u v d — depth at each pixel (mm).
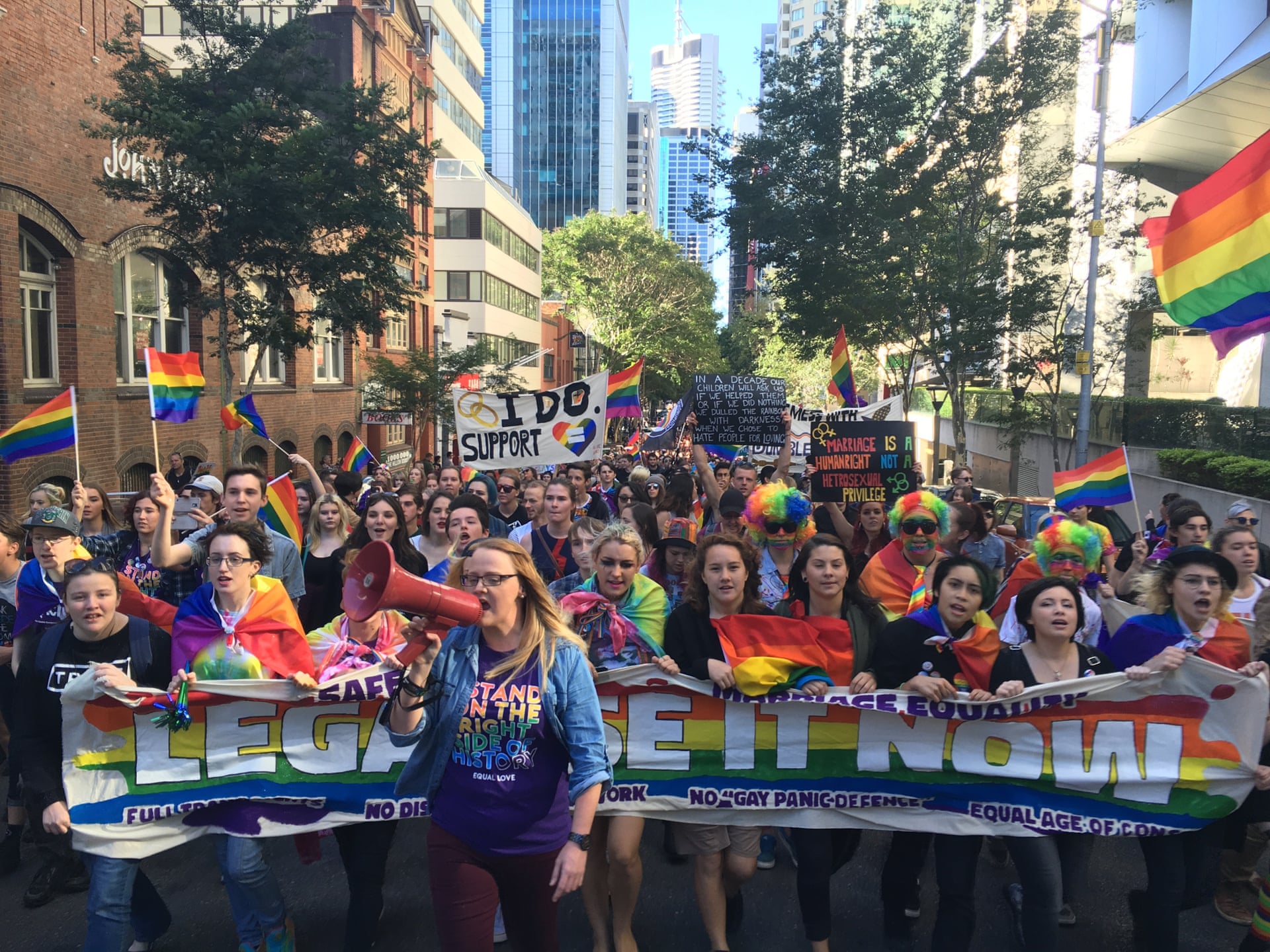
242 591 4387
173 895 4988
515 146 141375
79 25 16844
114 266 18625
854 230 22797
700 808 4367
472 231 47531
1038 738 4277
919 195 22031
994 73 22000
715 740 4414
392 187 19234
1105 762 4238
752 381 9977
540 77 141125
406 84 38812
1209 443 19266
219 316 20344
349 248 17453
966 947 4129
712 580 4398
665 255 61812
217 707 4281
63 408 7469
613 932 4418
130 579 6180
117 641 4273
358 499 9070
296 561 5887
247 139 15812
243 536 4355
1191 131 21141
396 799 4266
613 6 139875
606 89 141125
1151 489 20438
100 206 17516
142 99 15617
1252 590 5348
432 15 43625
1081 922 4715
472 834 3158
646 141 186375
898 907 4559
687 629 4496
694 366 63812
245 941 4199
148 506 6266
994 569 7090
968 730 4320
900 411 12250
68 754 4117
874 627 4590
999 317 22203
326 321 29359
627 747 4426
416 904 4906
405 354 38156
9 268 15141
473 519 6094
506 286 53812
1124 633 4598
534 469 15781
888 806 4320
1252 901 4754
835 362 13156
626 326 61594
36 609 4887
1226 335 5891
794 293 23734
